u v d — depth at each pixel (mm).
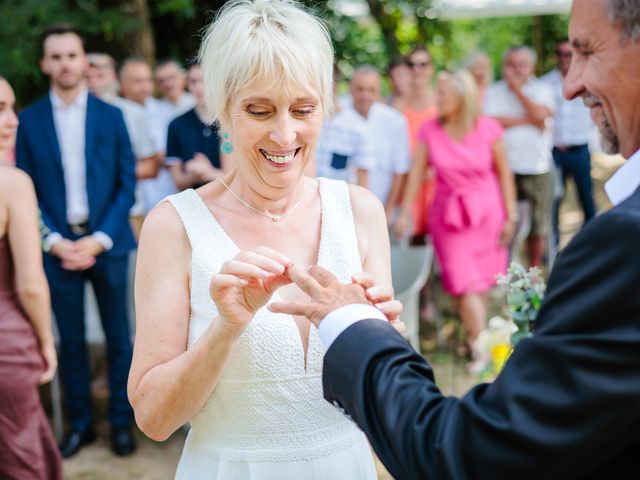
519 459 937
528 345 976
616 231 917
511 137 5789
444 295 6199
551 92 6051
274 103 1479
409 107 5406
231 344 1423
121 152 3801
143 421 1526
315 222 1702
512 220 4707
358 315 1171
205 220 1610
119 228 3754
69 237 3678
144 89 5363
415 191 4672
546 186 5918
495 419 958
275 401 1565
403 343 1126
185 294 1591
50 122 3643
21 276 2707
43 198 3672
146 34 7410
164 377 1479
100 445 3920
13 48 6234
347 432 1641
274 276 1345
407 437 1017
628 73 1003
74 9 6855
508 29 15141
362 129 4512
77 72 3631
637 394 886
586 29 1034
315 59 1479
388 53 9867
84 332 3840
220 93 1517
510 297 1896
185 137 4168
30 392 2691
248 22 1472
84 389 3881
